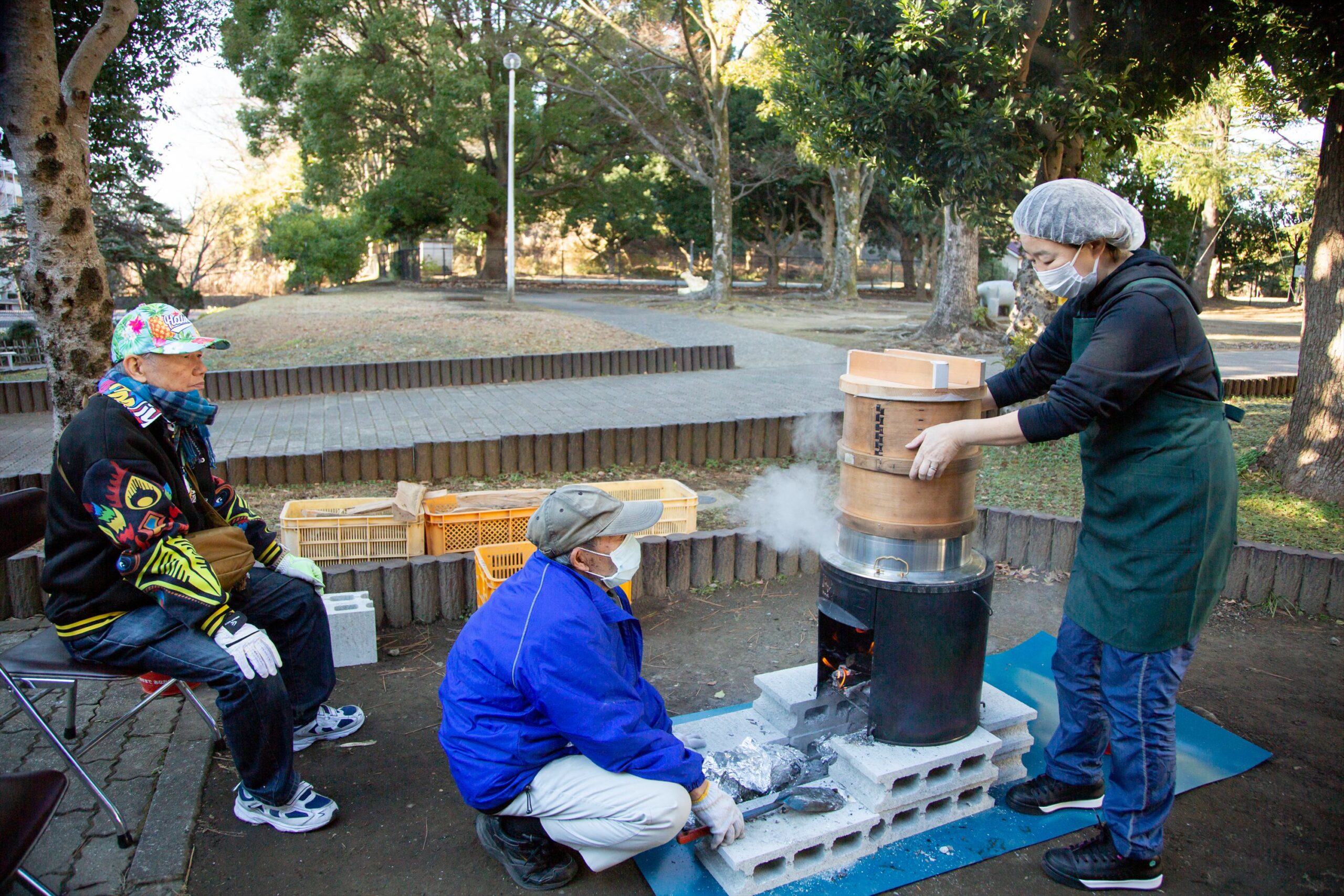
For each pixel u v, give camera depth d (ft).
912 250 124.98
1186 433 7.43
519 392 36.52
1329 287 19.93
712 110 77.00
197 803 9.12
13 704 11.12
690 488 22.68
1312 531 17.67
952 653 8.41
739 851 7.80
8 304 75.31
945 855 8.54
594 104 91.66
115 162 39.37
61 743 8.34
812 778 8.91
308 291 88.48
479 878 8.23
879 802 8.42
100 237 74.64
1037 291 34.96
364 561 15.11
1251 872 8.43
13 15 15.40
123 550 7.98
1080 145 24.76
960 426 7.67
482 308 67.15
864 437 8.34
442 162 89.81
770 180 97.76
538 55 89.15
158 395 8.46
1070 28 21.56
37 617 13.70
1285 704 11.77
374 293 87.20
